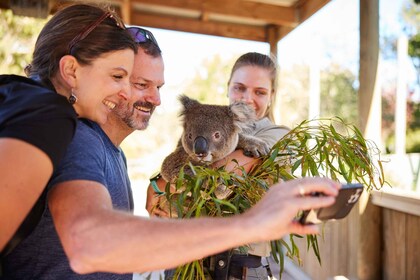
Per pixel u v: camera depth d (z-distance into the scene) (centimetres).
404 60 716
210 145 210
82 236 94
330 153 168
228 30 665
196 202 155
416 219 335
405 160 713
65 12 139
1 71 1027
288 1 565
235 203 163
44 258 125
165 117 1519
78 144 119
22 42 1045
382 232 383
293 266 505
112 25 139
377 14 396
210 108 229
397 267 360
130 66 144
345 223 412
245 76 283
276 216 91
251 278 188
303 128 176
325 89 1753
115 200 144
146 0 562
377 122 394
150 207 211
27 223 110
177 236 92
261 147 205
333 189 95
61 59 134
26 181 93
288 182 98
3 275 123
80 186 107
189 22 655
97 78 138
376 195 375
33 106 98
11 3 539
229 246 92
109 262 93
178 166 214
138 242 92
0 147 93
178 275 168
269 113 306
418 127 1186
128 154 1504
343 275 415
